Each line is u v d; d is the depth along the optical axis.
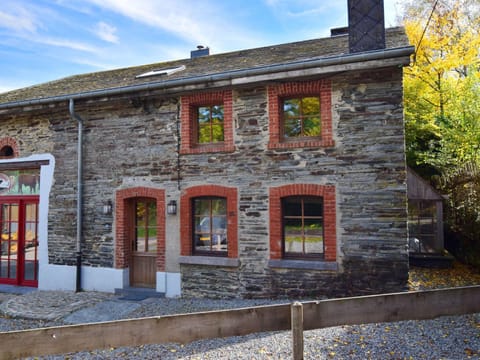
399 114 6.96
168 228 8.52
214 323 3.68
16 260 10.30
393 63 6.65
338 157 7.29
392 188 6.96
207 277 8.15
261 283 7.72
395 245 6.91
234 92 8.09
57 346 3.54
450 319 5.87
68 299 8.30
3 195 10.49
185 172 8.41
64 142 9.61
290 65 7.10
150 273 8.95
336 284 7.23
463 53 15.01
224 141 8.18
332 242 7.26
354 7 7.53
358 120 7.20
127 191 8.90
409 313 3.88
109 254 9.00
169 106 8.63
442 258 10.56
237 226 7.93
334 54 7.86
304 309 3.67
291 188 7.55
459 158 11.45
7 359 3.46
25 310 7.55
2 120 10.38
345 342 5.14
